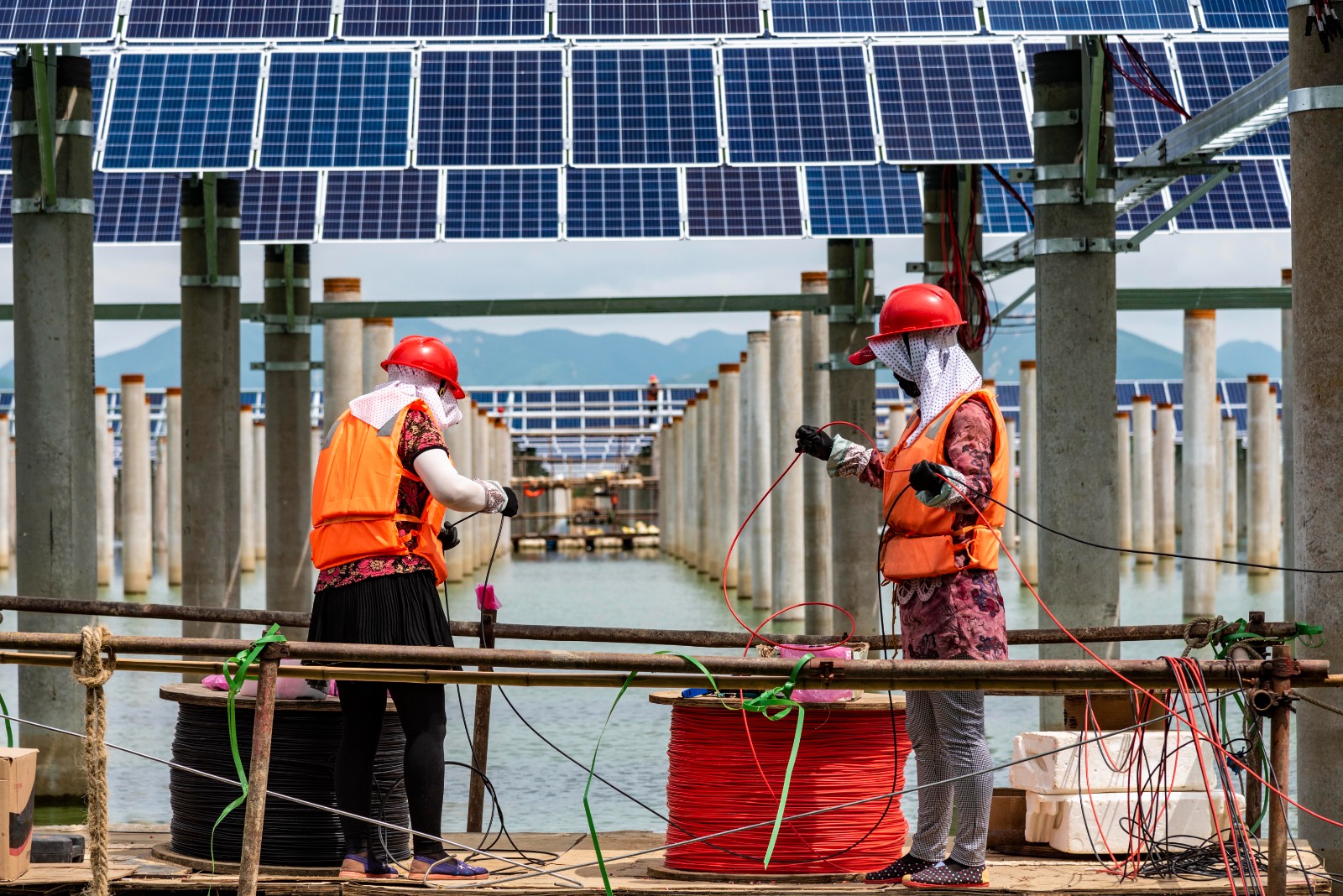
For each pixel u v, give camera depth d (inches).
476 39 546.9
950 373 273.9
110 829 338.6
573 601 1567.4
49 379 516.4
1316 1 340.8
